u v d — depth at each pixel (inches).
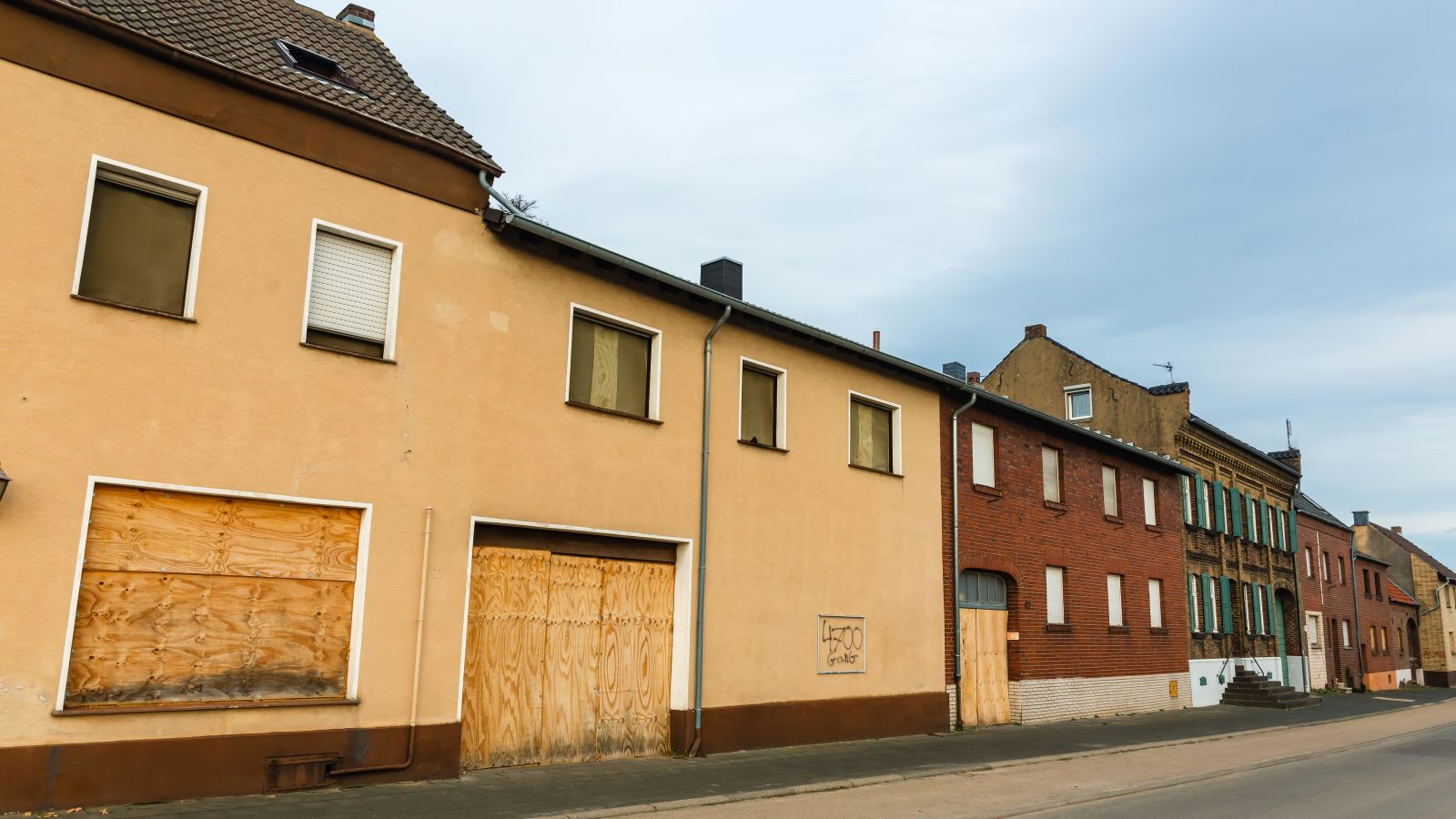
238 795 360.5
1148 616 1019.9
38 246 335.9
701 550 546.6
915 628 698.8
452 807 363.9
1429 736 874.8
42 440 330.0
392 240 430.3
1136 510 1032.2
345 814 341.7
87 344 342.6
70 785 324.8
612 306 519.5
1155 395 1176.8
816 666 614.5
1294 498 1619.1
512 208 461.1
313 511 396.5
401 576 414.9
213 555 369.4
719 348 580.4
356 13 555.2
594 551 506.0
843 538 649.6
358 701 394.9
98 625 341.4
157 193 370.9
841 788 464.1
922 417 739.4
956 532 748.0
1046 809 435.5
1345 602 1731.1
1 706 314.3
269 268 390.0
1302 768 621.6
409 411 426.0
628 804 387.9
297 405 391.2
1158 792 502.0
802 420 633.0
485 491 449.7
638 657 523.2
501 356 464.4
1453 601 2316.7
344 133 420.2
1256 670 1268.5
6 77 336.5
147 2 409.4
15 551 321.1
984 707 768.3
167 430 357.4
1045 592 853.8
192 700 358.9
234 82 386.9
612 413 510.6
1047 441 893.2
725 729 546.9
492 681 457.1
